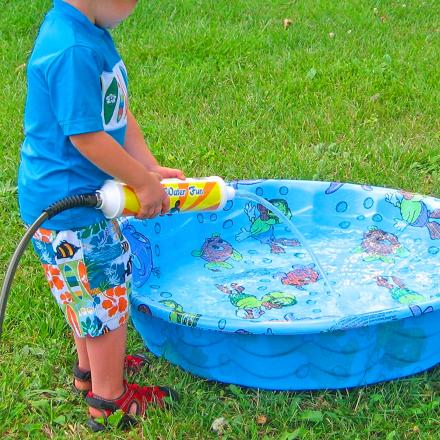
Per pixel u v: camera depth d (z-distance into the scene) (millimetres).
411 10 6152
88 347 2215
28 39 5648
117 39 5527
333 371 2328
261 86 4742
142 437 2215
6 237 3260
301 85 4703
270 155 3902
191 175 3783
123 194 2066
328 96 4594
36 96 2025
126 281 2205
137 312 2461
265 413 2285
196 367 2426
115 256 2150
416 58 5094
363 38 5516
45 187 2070
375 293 2842
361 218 3250
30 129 2082
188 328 2355
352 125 4277
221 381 2406
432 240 3090
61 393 2395
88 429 2266
